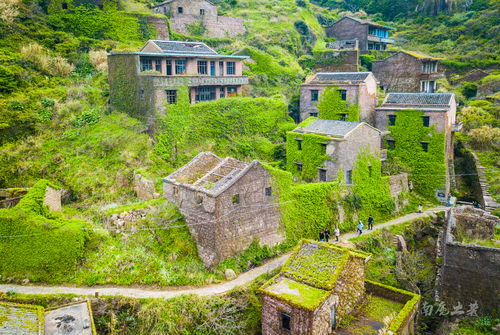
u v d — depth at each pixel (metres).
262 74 53.69
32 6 51.81
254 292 23.97
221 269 25.22
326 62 60.91
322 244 23.00
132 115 39.78
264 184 27.78
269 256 27.94
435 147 41.22
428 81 55.38
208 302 22.58
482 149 46.44
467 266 23.69
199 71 43.78
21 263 23.48
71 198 32.00
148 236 27.17
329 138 35.00
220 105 41.06
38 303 21.48
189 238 27.09
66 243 24.05
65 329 18.58
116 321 21.52
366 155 36.59
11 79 40.22
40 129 36.84
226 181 26.38
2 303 18.92
